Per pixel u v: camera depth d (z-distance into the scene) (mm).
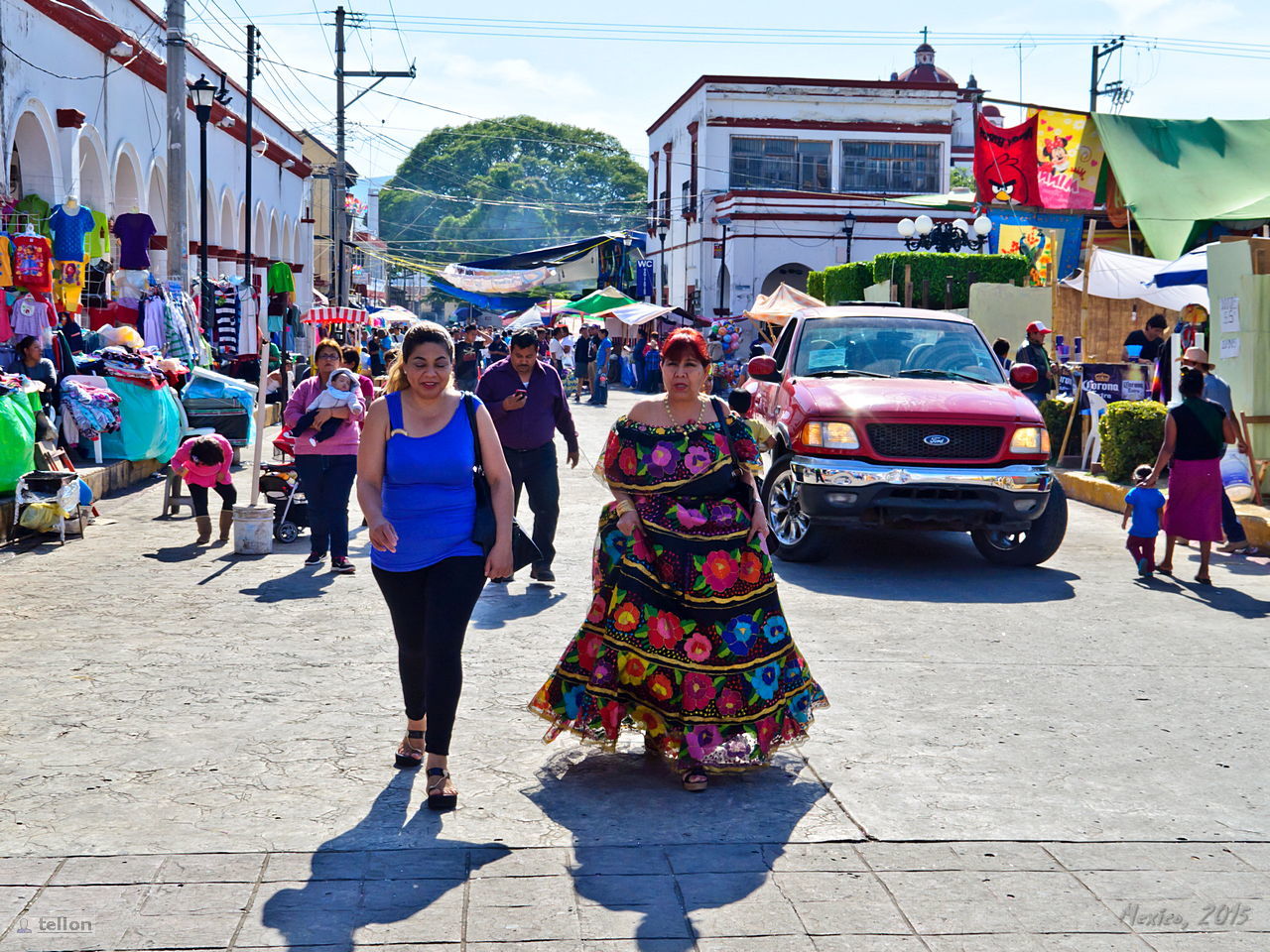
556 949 3414
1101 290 19719
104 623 7250
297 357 25344
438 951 3391
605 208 90688
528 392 8344
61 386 12812
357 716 5504
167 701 5676
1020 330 20484
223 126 24344
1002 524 9102
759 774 4883
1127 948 3480
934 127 42594
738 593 4848
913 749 5199
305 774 4766
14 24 13930
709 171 42094
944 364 10375
